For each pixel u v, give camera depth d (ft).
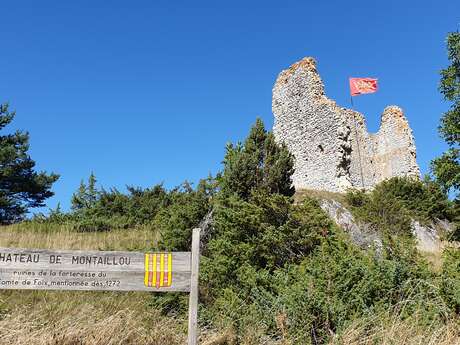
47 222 70.59
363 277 20.25
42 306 24.31
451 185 40.34
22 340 18.26
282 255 26.86
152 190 82.07
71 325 19.93
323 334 18.20
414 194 82.38
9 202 100.12
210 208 32.40
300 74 94.58
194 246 17.22
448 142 41.24
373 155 113.80
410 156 108.88
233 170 39.99
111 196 80.74
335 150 84.23
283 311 18.90
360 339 17.29
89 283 16.62
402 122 112.27
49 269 16.51
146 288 16.83
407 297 19.85
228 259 25.31
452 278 19.54
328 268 20.38
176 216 31.76
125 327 20.34
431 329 17.75
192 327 16.71
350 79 108.78
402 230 63.21
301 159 92.07
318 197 70.49
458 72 40.86
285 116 97.91
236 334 19.30
